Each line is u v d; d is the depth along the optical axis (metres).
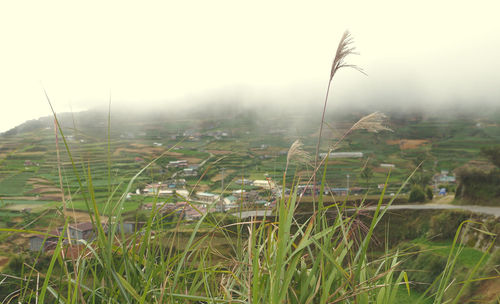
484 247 32.69
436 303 1.66
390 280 1.73
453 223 47.78
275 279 1.55
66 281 1.73
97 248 1.80
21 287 1.62
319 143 1.80
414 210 60.34
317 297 1.80
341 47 1.74
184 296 1.75
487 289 13.85
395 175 87.81
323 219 1.79
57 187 1.68
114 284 1.84
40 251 1.65
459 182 72.50
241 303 1.75
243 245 2.05
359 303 1.77
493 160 72.19
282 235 1.53
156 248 2.04
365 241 1.61
